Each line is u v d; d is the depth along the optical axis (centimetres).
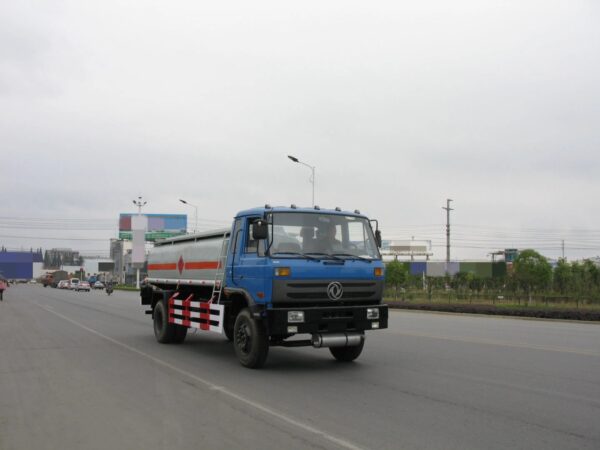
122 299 4166
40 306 3117
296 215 985
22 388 853
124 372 985
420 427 627
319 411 700
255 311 962
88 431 625
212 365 1057
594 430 614
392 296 4034
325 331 953
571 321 2220
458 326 1944
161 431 621
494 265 7288
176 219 9300
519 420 655
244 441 582
